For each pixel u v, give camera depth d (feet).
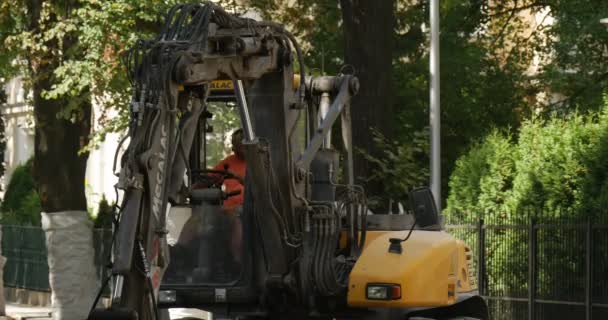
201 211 50.49
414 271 49.73
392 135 101.24
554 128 97.09
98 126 109.19
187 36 41.32
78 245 104.63
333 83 52.75
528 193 97.14
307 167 48.67
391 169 99.04
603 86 126.82
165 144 40.04
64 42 98.02
